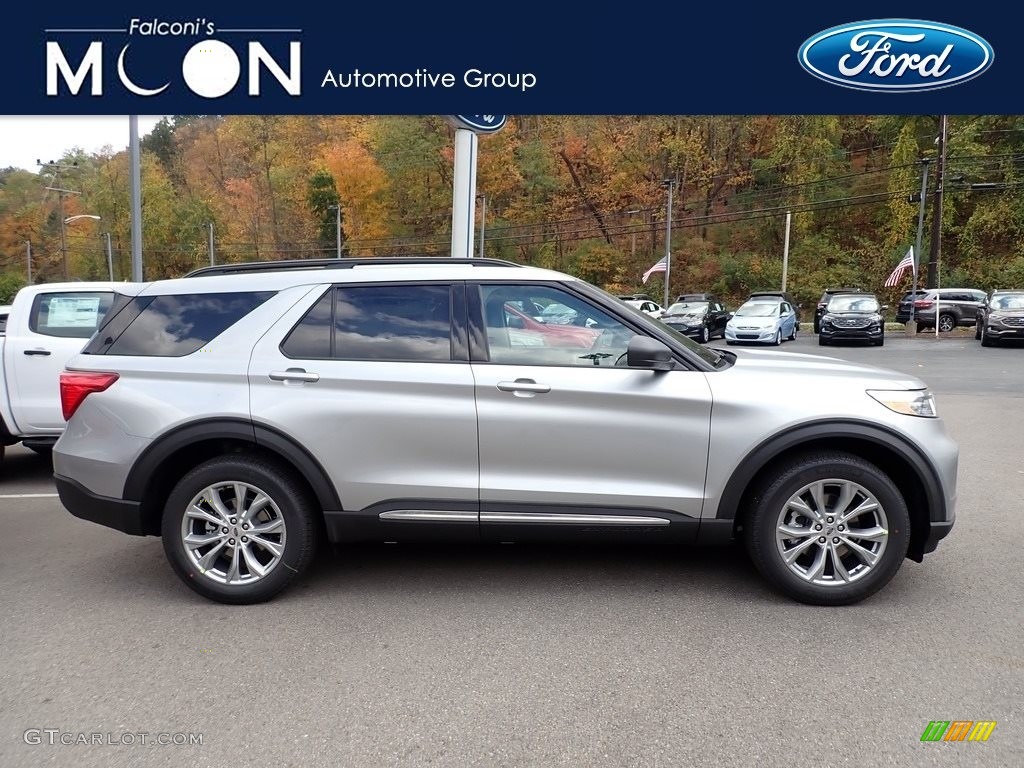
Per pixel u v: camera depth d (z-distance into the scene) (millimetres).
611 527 3674
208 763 2459
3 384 6457
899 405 3602
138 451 3719
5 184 84438
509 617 3588
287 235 73812
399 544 4684
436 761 2459
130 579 4172
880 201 54062
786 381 3666
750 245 59344
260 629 3490
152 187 77188
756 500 3646
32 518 5426
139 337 3900
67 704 2836
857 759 2439
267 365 3732
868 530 3590
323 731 2637
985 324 21750
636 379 3639
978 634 3336
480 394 3650
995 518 5094
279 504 3721
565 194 65312
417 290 3840
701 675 3002
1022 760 2428
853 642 3271
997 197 48031
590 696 2854
